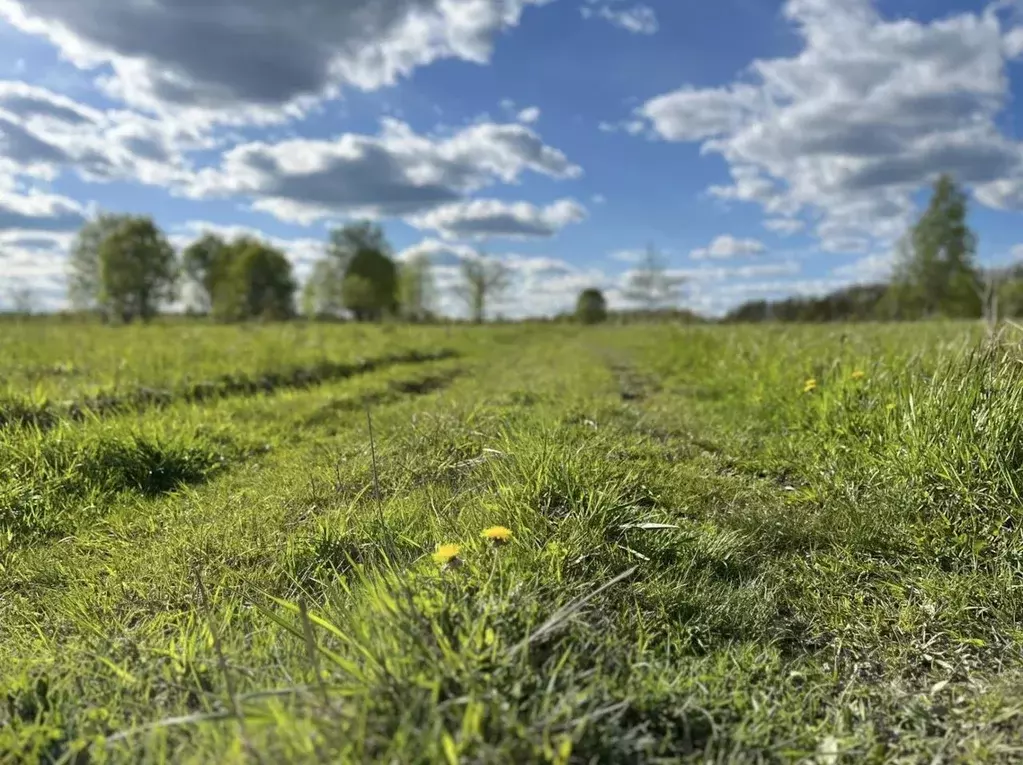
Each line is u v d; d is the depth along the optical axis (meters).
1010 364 3.31
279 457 4.45
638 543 2.54
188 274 65.75
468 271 58.47
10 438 4.02
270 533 2.90
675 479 3.45
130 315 51.78
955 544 2.64
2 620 2.33
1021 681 1.87
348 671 1.56
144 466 4.07
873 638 2.15
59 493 3.65
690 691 1.71
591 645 1.80
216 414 5.50
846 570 2.57
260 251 56.78
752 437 4.64
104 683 1.79
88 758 1.50
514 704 1.42
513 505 2.72
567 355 15.19
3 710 1.66
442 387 8.60
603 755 1.38
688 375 8.75
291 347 11.09
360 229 63.72
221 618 2.17
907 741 1.66
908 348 6.07
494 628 1.71
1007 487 2.76
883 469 3.34
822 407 4.38
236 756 1.30
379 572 2.29
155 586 2.46
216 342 12.66
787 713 1.72
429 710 1.35
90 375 7.11
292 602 2.20
